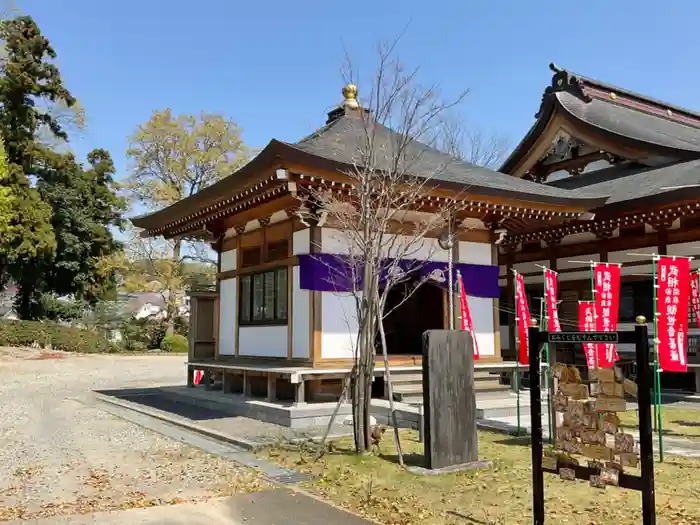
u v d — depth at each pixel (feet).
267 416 37.86
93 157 132.16
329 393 40.37
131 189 123.34
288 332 42.01
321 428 35.04
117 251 127.24
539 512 17.20
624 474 15.69
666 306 28.96
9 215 89.10
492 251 47.50
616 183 59.26
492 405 39.11
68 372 81.30
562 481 22.68
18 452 29.35
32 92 113.19
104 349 116.26
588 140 65.62
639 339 15.38
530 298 63.46
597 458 16.24
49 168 119.85
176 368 89.92
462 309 40.68
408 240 42.09
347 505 20.17
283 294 43.04
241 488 22.22
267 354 44.57
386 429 34.35
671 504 19.72
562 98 68.18
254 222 47.19
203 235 54.80
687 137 69.05
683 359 28.35
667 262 29.09
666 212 48.44
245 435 32.65
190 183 126.93
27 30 113.80
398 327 60.64
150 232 55.06
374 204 31.19
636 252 53.93
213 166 124.57
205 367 48.93
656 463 25.63
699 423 36.40
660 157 60.54
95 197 127.85
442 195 39.11
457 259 45.55
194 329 53.31
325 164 34.04
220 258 53.01
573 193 47.42
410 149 46.21
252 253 47.60
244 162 126.52
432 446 24.22
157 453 28.86
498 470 24.40
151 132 122.11
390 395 26.30
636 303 54.13
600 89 72.54
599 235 56.85
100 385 65.31
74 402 50.24
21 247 99.96
